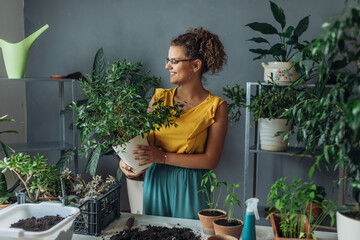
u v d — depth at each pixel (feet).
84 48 11.86
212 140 6.57
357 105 3.07
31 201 5.37
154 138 6.75
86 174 12.12
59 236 4.31
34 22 12.12
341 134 3.72
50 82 12.21
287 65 8.16
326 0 9.68
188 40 6.31
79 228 5.15
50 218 4.75
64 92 12.19
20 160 5.29
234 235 4.69
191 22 10.85
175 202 6.59
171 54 6.35
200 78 6.66
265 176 10.61
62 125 11.74
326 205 4.61
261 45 10.33
